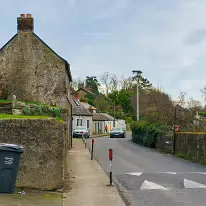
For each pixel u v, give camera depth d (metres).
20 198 9.24
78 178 14.25
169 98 41.59
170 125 31.39
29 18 24.92
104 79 96.31
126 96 87.25
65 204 9.50
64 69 24.66
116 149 29.50
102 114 75.62
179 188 11.97
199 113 34.44
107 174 15.38
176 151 24.69
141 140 34.97
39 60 24.69
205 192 11.24
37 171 10.66
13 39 24.86
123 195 11.02
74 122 55.66
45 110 19.66
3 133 10.55
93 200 10.24
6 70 24.61
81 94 98.00
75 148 30.00
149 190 11.73
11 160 9.20
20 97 24.41
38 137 10.74
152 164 19.14
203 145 19.53
